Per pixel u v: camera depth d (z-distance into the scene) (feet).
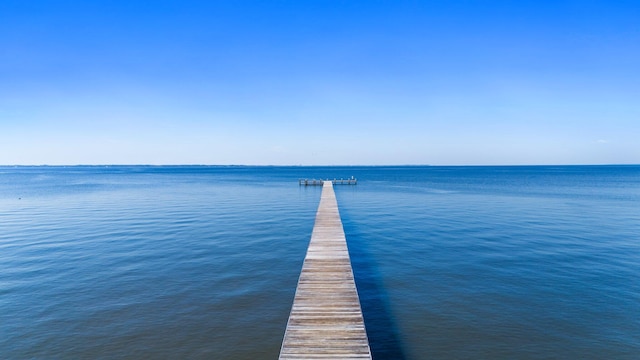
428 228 74.18
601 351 28.07
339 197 139.74
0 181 279.69
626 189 176.04
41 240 63.21
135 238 64.85
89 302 36.78
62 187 204.95
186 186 212.84
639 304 35.96
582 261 49.78
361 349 22.67
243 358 27.63
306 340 23.66
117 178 338.54
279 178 330.54
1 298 37.63
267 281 43.09
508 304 36.29
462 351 28.35
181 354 28.02
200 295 38.81
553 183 232.32
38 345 28.96
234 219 85.87
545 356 27.53
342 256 40.63
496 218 85.92
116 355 27.76
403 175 406.21
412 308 35.76
